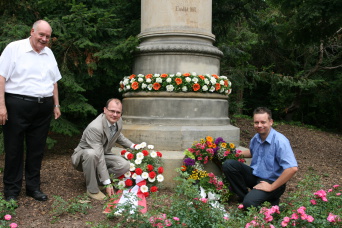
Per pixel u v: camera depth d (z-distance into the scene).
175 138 4.89
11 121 3.79
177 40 5.43
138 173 4.27
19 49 3.74
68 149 6.99
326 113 18.88
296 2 8.42
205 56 5.50
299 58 16.95
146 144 4.91
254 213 2.90
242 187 4.05
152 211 3.01
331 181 5.37
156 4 5.52
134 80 5.44
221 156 4.46
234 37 12.19
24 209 3.68
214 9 8.43
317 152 8.80
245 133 10.27
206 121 5.22
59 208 3.48
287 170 3.54
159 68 5.42
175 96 5.19
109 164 4.31
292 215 2.75
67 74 5.79
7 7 6.14
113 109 4.10
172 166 4.50
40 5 6.14
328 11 7.59
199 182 4.29
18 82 3.76
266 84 18.39
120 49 5.65
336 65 16.30
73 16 5.65
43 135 4.05
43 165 5.57
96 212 3.61
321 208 3.04
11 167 3.88
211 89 5.29
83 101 6.07
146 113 5.27
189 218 2.84
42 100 3.88
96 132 4.07
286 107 17.36
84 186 4.51
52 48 5.97
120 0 7.52
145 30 5.70
